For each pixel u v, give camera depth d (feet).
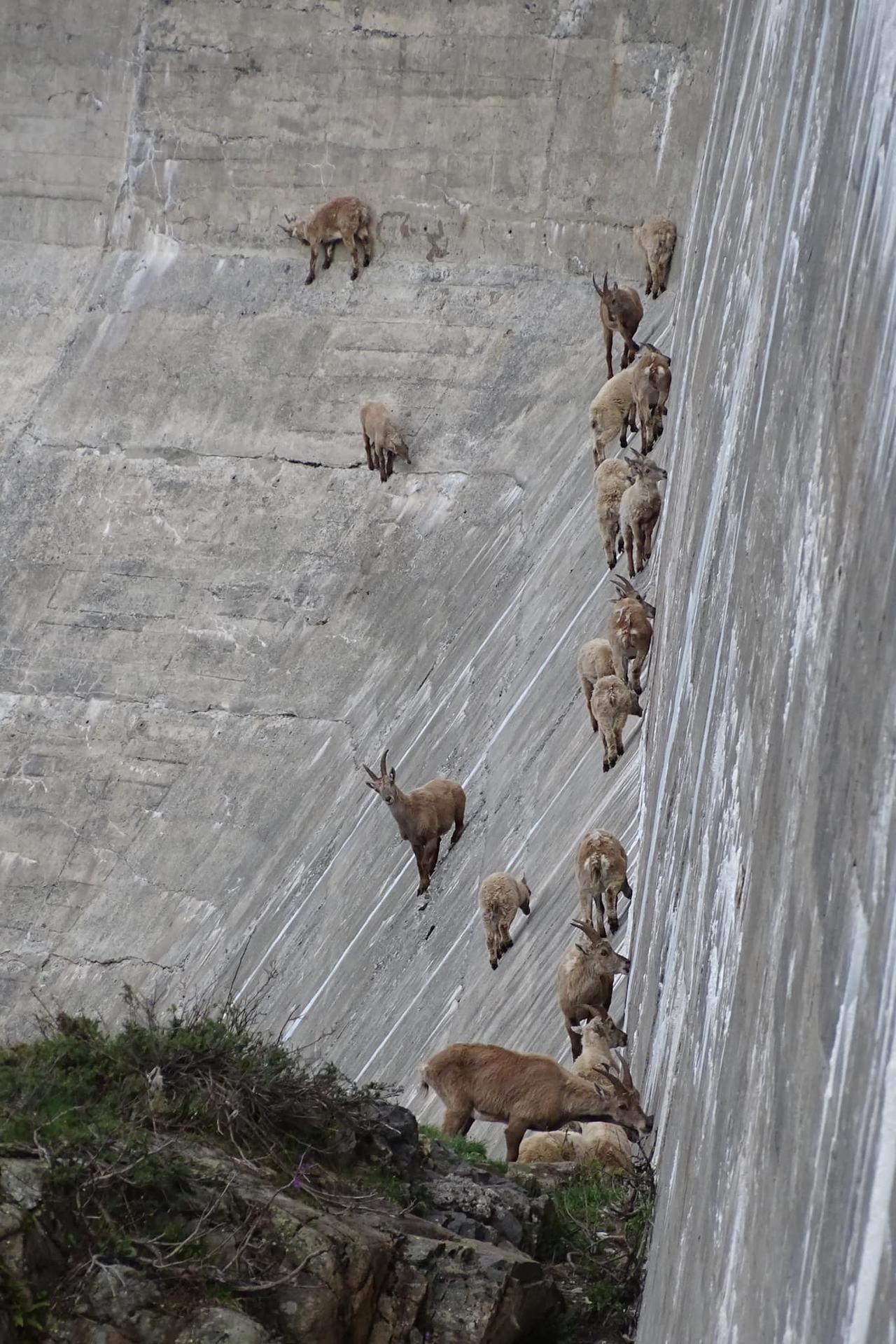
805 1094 76.43
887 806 66.64
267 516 448.65
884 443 78.84
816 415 104.01
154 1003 144.87
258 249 479.00
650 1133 159.53
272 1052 134.72
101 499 461.37
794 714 95.40
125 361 476.54
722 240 245.65
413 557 427.74
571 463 398.21
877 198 91.71
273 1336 108.88
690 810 156.87
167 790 424.46
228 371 467.93
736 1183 92.94
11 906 421.18
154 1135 118.62
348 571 434.30
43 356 483.92
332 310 465.88
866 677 73.77
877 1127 62.39
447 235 462.60
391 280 465.06
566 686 297.12
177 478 458.50
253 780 415.03
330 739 411.95
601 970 201.57
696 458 214.48
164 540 452.76
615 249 447.83
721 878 123.44
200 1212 113.70
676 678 195.52
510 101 454.40
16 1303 105.19
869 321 87.76
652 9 442.91
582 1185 152.35
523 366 442.50
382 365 456.45
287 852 392.06
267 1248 112.88
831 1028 72.38
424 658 401.29
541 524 392.27
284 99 471.21
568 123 450.71
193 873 408.26
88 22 483.51
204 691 432.66
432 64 458.50
